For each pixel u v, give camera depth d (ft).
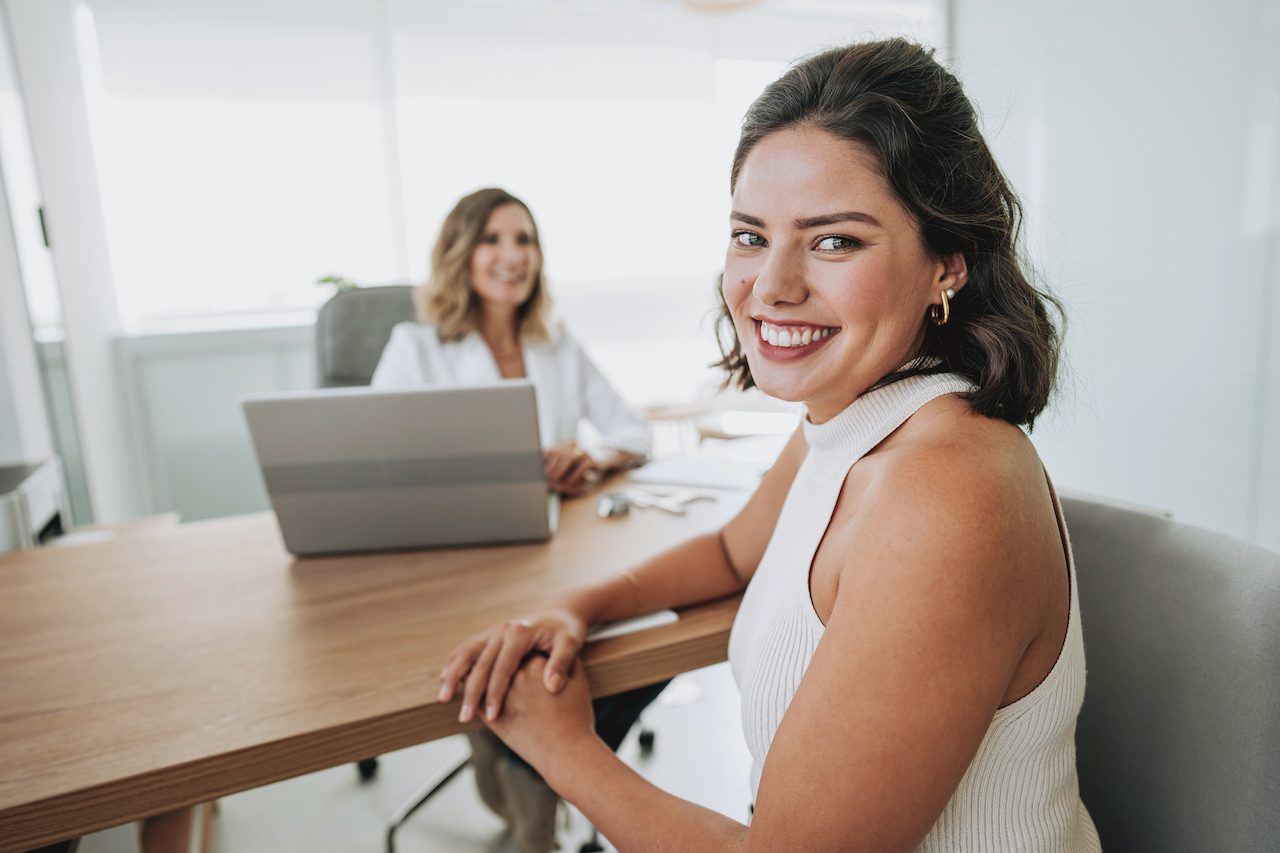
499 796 2.69
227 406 10.02
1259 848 2.07
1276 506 7.00
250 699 2.39
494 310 6.56
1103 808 2.58
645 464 5.18
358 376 6.68
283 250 10.41
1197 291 7.48
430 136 10.89
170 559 3.71
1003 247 1.92
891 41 1.90
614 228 12.16
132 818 2.06
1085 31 8.42
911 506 1.59
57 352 8.21
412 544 3.67
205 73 9.74
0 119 7.39
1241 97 6.96
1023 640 1.58
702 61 12.06
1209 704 2.21
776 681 2.01
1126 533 2.62
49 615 3.09
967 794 1.79
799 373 1.99
